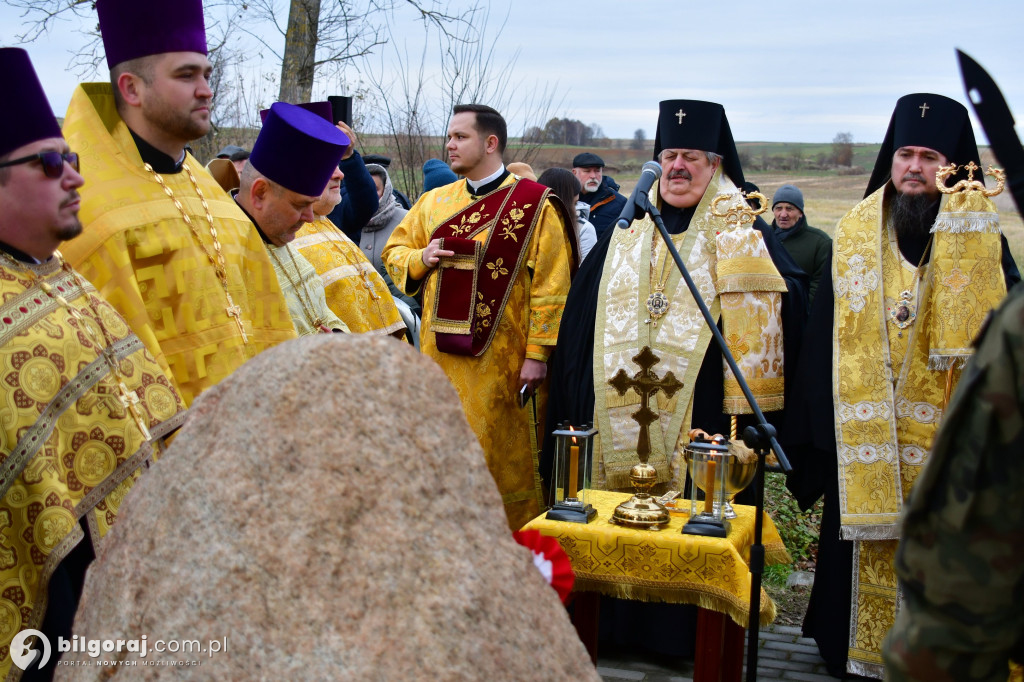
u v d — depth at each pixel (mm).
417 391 1287
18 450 2393
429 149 10516
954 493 1312
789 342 4754
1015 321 1302
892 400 4234
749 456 3627
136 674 1238
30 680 2369
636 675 4266
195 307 3066
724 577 3346
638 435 4609
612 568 3471
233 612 1215
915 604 1356
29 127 2467
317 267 4652
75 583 2598
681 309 4668
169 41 3012
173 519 1297
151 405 2697
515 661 1190
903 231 4344
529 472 5492
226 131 11812
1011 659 1381
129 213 2988
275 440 1266
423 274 5395
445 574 1202
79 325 2584
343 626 1185
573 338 4957
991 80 1531
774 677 4320
